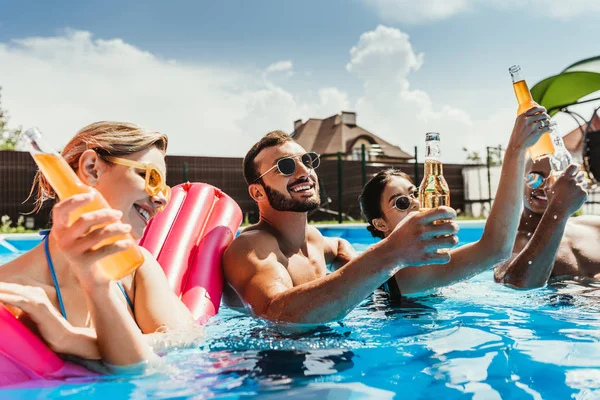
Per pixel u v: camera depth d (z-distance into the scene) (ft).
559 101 27.61
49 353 4.33
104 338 4.40
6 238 20.80
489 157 48.93
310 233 8.77
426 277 8.04
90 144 4.60
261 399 4.04
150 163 4.73
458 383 4.37
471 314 7.00
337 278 5.96
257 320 6.69
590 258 9.18
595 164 27.37
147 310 5.42
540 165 9.11
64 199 3.62
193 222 8.56
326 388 4.30
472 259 7.64
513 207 7.32
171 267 7.45
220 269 7.80
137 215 4.77
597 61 26.03
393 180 8.96
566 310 7.06
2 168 41.65
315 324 6.09
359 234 25.27
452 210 5.28
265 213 8.00
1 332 4.09
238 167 49.93
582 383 4.29
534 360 4.92
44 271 4.73
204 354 5.24
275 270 6.98
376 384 4.38
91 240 3.61
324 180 50.52
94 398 4.02
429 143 5.49
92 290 4.10
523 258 8.40
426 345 5.55
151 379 4.45
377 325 6.46
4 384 4.15
